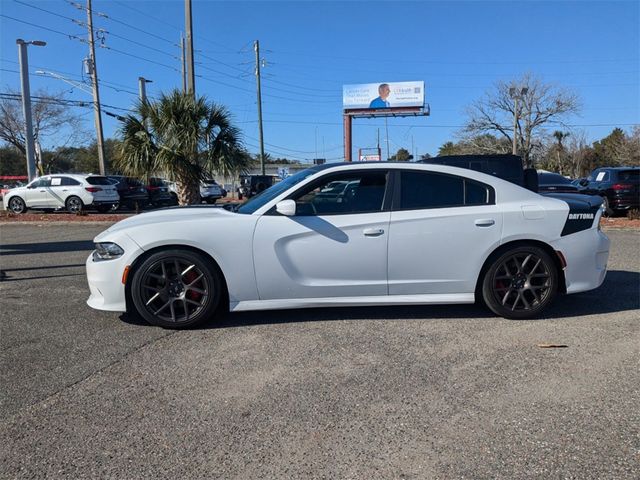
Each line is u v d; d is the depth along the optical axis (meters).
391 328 4.74
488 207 4.90
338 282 4.81
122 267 4.62
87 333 4.64
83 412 3.18
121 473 2.57
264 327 4.79
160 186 23.86
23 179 47.19
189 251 4.64
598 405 3.23
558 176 16.05
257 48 39.47
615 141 61.78
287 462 2.66
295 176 5.33
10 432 2.95
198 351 4.19
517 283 4.97
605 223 13.59
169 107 12.74
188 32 16.94
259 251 4.68
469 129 50.25
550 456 2.69
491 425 3.01
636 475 2.52
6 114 43.31
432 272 4.86
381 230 4.77
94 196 19.44
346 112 58.28
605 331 4.62
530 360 3.96
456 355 4.07
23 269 7.77
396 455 2.71
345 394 3.41
